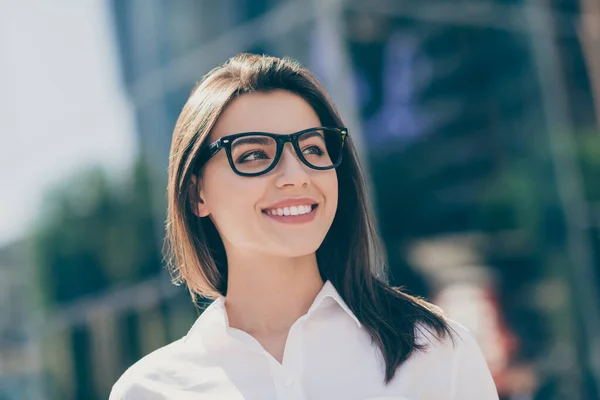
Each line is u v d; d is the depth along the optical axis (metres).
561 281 4.16
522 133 4.20
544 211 4.19
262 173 1.37
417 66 3.98
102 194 4.58
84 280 4.70
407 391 1.38
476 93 4.13
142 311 4.45
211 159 1.44
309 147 1.43
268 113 1.41
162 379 1.50
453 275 3.94
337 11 3.76
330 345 1.43
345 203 1.53
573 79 4.39
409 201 3.87
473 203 4.04
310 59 3.76
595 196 4.32
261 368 1.42
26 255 4.85
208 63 4.07
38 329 4.84
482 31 4.16
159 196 4.41
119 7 4.38
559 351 4.05
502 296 4.03
